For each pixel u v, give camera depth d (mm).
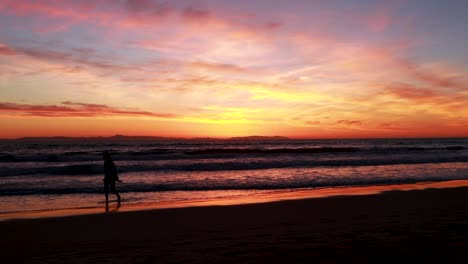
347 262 5328
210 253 5941
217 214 9555
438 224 7801
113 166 11773
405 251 5812
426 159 33750
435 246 6082
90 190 15750
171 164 28188
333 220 8445
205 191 15688
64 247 6555
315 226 7828
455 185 16094
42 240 7086
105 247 6512
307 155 40438
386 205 10469
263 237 6941
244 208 10406
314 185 17422
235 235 7172
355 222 8148
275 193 14734
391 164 29750
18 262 5727
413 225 7723
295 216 9078
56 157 36125
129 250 6266
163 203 12305
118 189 16141
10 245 6738
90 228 8086
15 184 17828
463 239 6523
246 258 5629
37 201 13086
